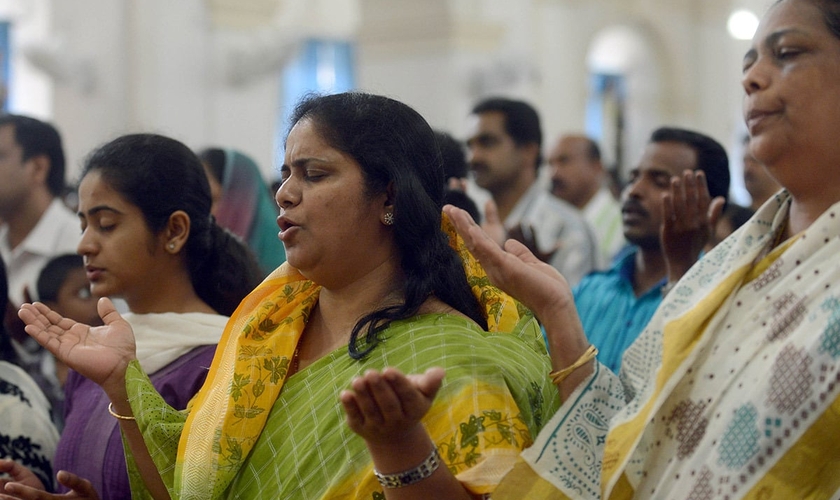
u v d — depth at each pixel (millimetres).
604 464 2291
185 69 13320
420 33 15320
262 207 5648
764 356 2191
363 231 2729
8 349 4156
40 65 13000
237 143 13586
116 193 3607
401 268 2801
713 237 3986
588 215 9094
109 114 13125
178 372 3527
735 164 20719
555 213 6941
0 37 14469
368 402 2143
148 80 13141
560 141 8711
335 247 2717
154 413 3018
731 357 2252
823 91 2221
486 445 2383
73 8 13148
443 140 5418
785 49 2256
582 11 18453
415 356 2588
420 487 2258
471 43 15383
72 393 3854
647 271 4844
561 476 2322
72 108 13141
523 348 2660
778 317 2203
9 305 4809
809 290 2188
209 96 13406
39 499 3234
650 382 2340
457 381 2482
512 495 2299
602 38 20141
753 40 2354
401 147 2738
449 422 2439
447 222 2877
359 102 2775
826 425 2084
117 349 3121
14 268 6340
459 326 2643
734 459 2146
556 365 2432
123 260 3617
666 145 4809
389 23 15484
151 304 3723
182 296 3750
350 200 2699
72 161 13102
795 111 2234
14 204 6348
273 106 13945
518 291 2432
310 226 2703
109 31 13148
